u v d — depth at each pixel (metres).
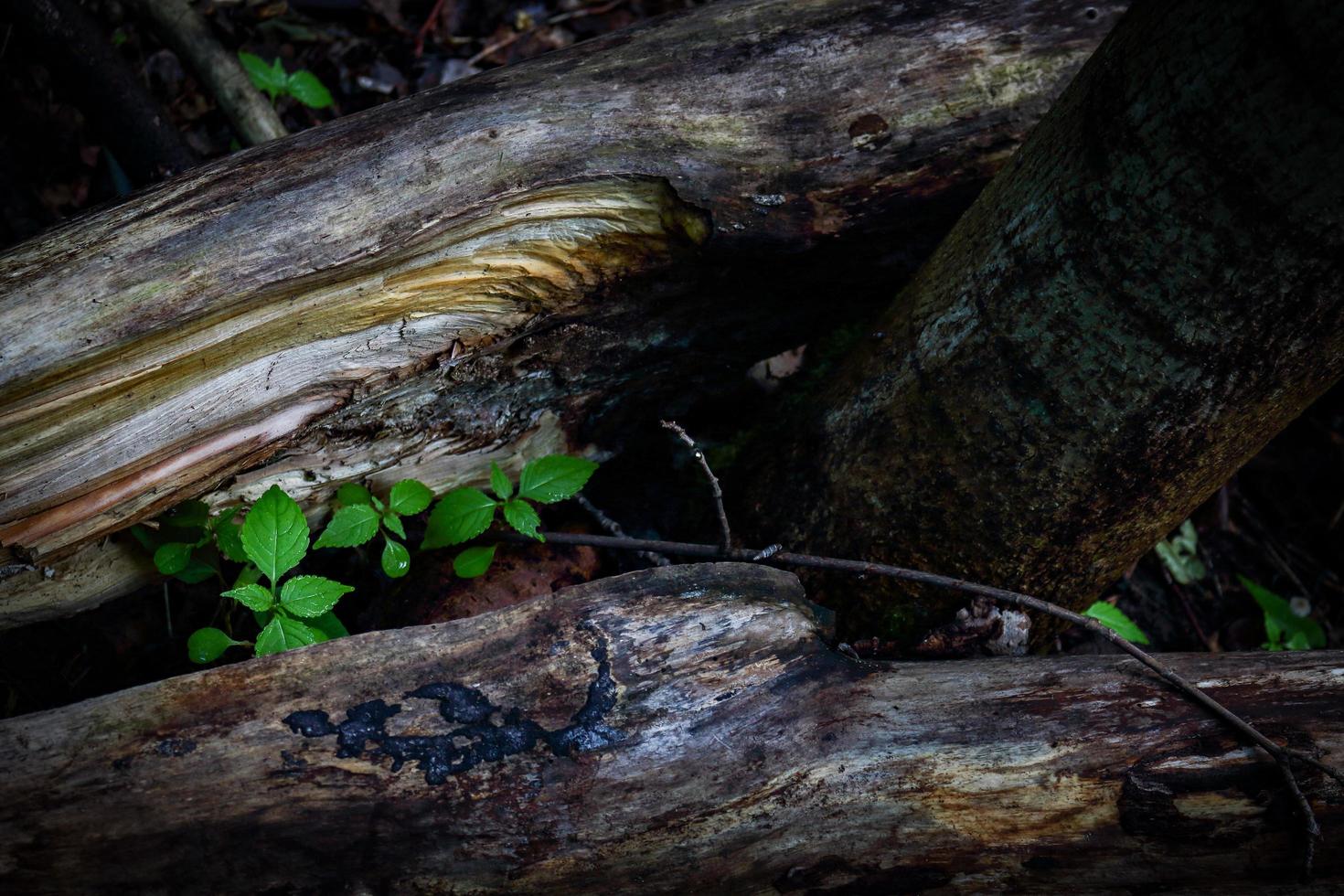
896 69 1.19
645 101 1.16
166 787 1.02
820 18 1.20
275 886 1.02
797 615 1.08
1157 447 1.08
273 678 1.05
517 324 1.18
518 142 1.13
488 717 1.04
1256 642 1.35
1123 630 1.28
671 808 1.04
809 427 1.20
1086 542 1.13
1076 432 1.08
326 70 1.47
